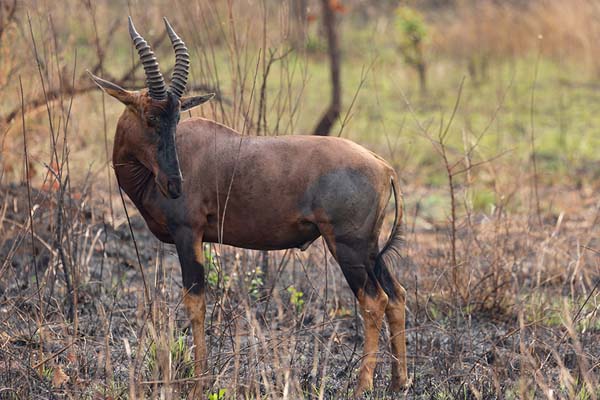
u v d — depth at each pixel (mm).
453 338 9820
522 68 29047
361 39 31516
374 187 8688
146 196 8898
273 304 11289
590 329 10148
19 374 8695
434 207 16219
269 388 8062
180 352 8930
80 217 12070
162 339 8242
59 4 16656
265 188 8688
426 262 12266
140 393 7828
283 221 8773
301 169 8680
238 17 13703
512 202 16141
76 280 10672
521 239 13367
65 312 10539
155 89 8367
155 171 8461
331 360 9711
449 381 8945
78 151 15320
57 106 14672
